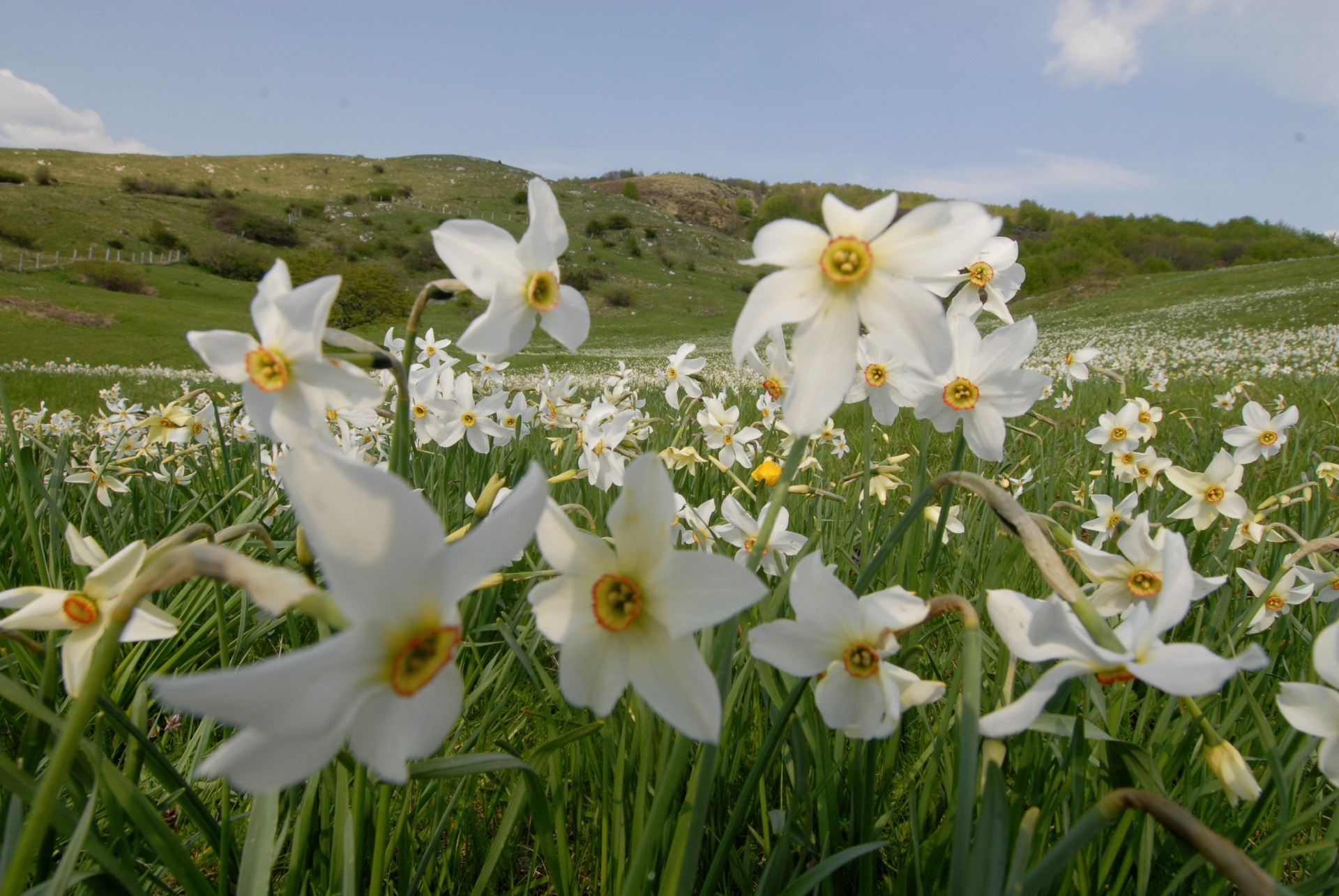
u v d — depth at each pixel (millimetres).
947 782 1487
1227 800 1631
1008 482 3557
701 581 907
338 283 1186
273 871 1598
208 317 45188
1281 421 3197
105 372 20406
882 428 5816
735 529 2115
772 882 1319
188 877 1154
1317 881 1211
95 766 1080
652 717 1443
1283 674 2240
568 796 1853
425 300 1286
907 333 1043
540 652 2502
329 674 675
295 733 660
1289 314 30125
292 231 87938
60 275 54125
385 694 721
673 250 108562
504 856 1807
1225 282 46781
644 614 943
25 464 2316
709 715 897
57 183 89438
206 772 630
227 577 742
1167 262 89688
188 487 3887
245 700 623
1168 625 892
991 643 2006
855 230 1077
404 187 115750
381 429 3639
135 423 3416
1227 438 3266
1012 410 1661
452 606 747
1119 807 869
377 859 1262
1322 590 2061
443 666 731
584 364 27266
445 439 2959
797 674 1146
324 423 1244
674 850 1240
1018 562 2602
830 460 4449
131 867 1239
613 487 3188
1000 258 1740
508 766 1255
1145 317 38188
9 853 1008
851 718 1134
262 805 1229
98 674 797
